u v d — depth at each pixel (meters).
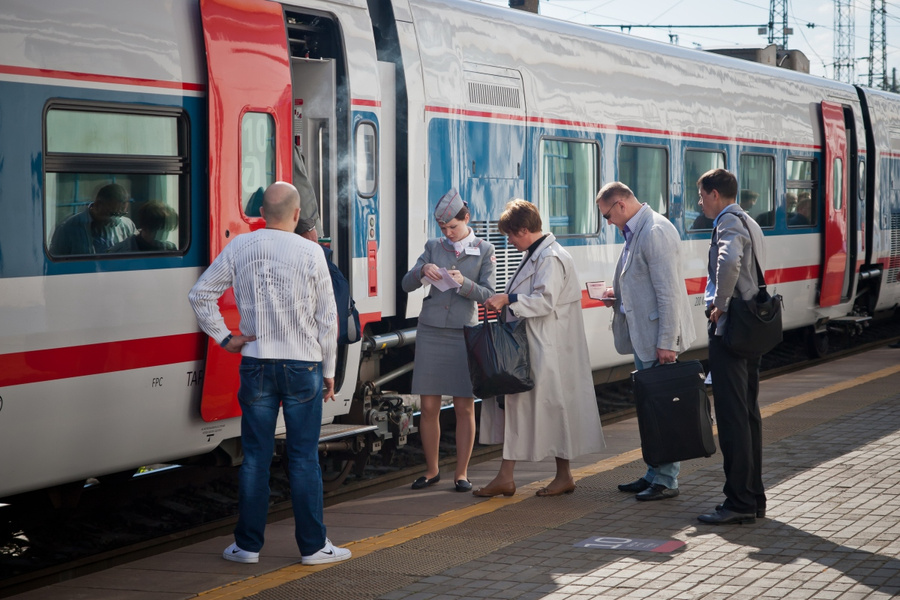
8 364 4.95
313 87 7.01
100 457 5.43
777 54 16.03
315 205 6.61
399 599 4.65
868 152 15.26
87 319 5.30
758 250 5.71
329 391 5.34
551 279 6.32
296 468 5.19
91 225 5.37
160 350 5.68
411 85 7.62
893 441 7.75
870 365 12.70
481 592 4.71
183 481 7.21
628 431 9.08
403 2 7.67
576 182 9.41
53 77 5.14
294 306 5.14
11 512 6.16
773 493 6.36
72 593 4.87
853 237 14.68
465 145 8.13
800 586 4.66
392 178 7.57
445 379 6.84
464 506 6.41
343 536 5.78
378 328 7.89
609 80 9.80
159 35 5.66
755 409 5.84
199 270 5.90
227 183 5.94
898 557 5.06
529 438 6.50
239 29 6.05
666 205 10.66
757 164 12.37
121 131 5.50
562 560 5.16
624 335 6.63
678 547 5.32
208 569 5.20
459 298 6.82
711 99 11.41
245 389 5.20
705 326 11.46
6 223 4.95
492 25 8.48
